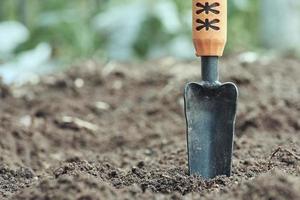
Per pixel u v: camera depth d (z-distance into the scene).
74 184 1.89
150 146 3.51
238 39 6.56
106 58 6.21
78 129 4.00
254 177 2.12
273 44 6.00
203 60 2.30
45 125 3.98
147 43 6.58
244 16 6.85
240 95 4.30
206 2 2.23
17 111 4.24
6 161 2.94
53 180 1.99
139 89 4.86
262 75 4.80
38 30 6.88
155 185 2.21
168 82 4.88
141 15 6.61
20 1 7.62
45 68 5.98
